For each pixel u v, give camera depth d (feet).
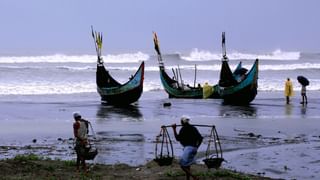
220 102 139.74
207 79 209.46
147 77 207.31
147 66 261.85
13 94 153.07
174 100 145.28
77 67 237.86
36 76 196.24
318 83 197.77
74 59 284.00
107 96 132.46
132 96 130.31
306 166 61.00
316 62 313.12
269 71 241.35
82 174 53.11
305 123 98.58
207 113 113.91
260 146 74.02
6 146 72.64
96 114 110.22
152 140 78.43
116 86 137.18
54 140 78.54
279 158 65.51
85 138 55.16
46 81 183.01
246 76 132.26
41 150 69.82
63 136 82.38
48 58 282.56
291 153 68.95
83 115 108.06
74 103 132.67
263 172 57.62
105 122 97.81
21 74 199.93
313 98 150.10
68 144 75.10
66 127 92.07
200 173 52.49
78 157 55.47
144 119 102.89
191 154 49.01
